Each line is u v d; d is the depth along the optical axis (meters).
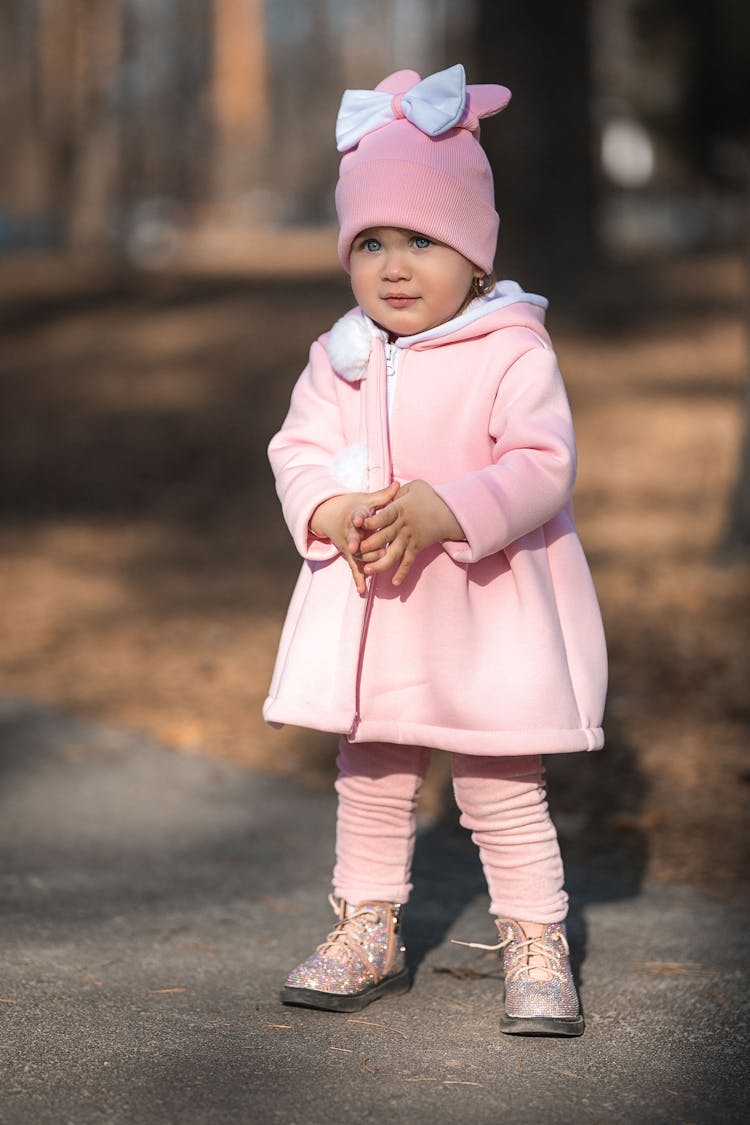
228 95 71.44
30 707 9.76
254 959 5.26
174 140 64.62
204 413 21.33
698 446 17.75
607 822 7.32
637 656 10.45
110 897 6.04
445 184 4.48
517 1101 4.01
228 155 76.56
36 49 53.97
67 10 44.91
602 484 16.33
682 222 51.62
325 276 32.38
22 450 20.25
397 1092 4.05
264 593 13.37
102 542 15.88
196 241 57.94
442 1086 4.10
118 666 10.88
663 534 14.07
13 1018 4.56
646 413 19.38
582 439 18.38
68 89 46.59
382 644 4.49
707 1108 3.99
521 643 4.44
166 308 28.58
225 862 6.63
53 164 48.00
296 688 4.51
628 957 5.32
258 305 27.84
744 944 5.50
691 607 11.58
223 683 10.35
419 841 6.95
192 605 12.90
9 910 5.79
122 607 12.86
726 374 21.44
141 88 57.16
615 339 23.53
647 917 5.84
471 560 4.29
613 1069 4.26
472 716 4.39
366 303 4.62
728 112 36.75
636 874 6.53
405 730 4.44
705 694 9.54
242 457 19.42
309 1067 4.22
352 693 4.43
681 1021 4.67
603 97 40.38
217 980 5.01
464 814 4.67
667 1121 3.90
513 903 4.61
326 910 5.90
